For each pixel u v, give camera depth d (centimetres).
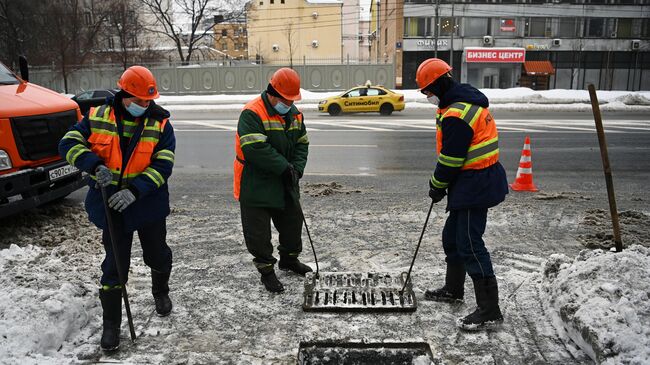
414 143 1262
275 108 395
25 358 299
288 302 399
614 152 1117
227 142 1334
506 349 329
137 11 5000
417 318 371
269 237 414
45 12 3881
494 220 612
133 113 324
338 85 3547
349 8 8319
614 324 303
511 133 1431
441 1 4094
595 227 582
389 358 333
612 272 346
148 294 412
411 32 4134
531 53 4259
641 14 4238
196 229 588
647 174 899
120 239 336
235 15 5009
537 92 2995
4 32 3912
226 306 394
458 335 347
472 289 418
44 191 590
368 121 1812
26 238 548
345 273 439
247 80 3622
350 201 714
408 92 3150
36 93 624
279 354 327
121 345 338
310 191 774
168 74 3691
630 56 4312
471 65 4209
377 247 521
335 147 1211
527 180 775
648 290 327
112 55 4031
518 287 416
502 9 4144
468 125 334
